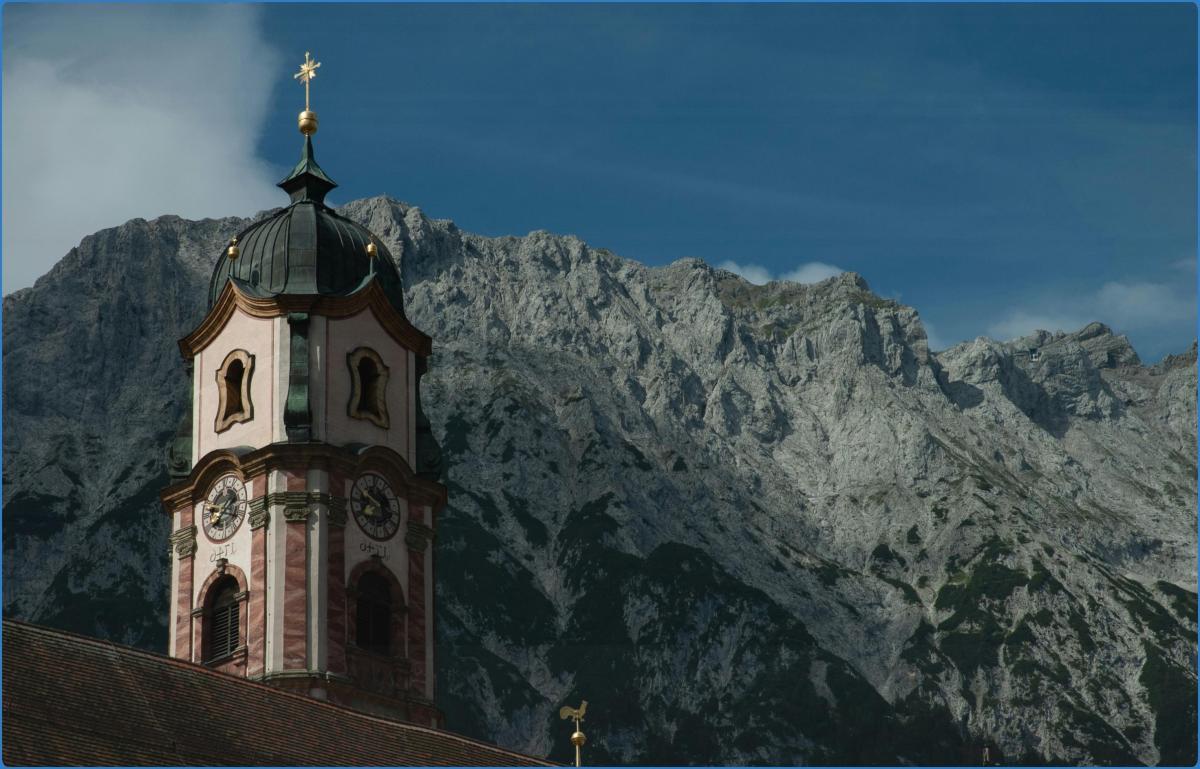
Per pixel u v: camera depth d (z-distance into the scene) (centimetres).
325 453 10700
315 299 11062
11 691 7588
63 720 7631
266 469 10688
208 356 11262
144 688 8188
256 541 10594
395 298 11544
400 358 11350
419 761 9019
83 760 7425
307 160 11962
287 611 10400
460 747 9338
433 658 10900
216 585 10719
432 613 10956
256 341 11075
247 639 10431
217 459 10844
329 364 11012
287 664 10294
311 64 12112
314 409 10862
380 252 11600
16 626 7988
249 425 10938
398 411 11231
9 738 7294
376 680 10581
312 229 11444
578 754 9912
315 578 10481
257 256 11394
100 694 7950
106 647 8238
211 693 8450
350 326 11156
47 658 7938
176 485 10962
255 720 8500
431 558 11069
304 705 8856
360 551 10725
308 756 8481
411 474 11038
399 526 10950
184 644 10675
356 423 11006
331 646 10406
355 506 10788
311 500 10631
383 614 10788
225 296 11194
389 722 9200
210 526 10800
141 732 7881
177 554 10881
